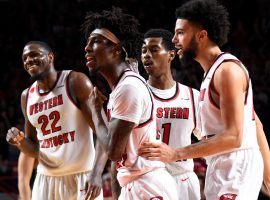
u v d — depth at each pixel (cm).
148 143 282
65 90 418
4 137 920
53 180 420
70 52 1288
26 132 440
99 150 361
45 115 422
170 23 1339
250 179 299
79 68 1245
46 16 1378
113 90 306
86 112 411
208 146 286
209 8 305
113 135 293
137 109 294
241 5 1363
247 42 1289
